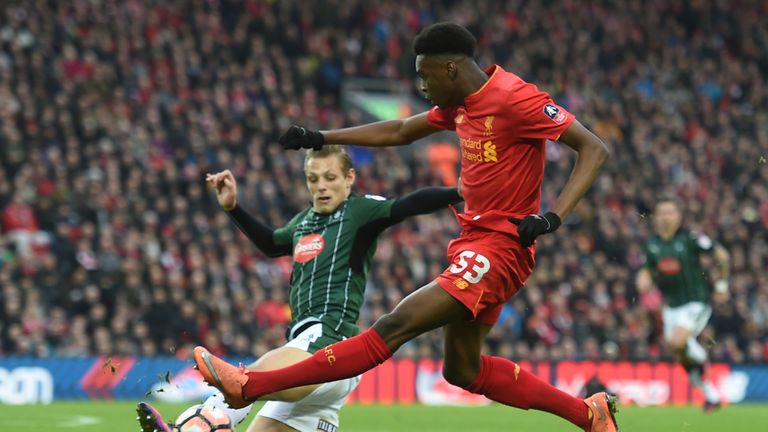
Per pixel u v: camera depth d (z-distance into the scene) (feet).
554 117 38.99
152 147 133.08
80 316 107.76
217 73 151.64
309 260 43.88
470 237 40.11
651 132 177.88
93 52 143.64
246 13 170.40
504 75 39.91
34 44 140.05
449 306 38.86
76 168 124.16
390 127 44.11
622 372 115.75
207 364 37.50
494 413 95.45
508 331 119.96
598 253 141.90
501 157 39.58
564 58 188.65
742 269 148.05
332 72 172.55
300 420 42.04
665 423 84.79
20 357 100.22
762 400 121.60
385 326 38.60
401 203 43.78
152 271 111.75
